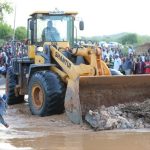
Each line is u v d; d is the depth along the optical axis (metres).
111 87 11.64
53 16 13.65
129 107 11.29
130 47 29.06
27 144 8.99
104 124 10.54
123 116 11.02
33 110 12.55
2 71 17.66
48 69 12.75
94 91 11.48
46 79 12.03
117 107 11.35
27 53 14.08
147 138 9.59
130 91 11.85
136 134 9.99
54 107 11.98
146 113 10.98
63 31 13.69
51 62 12.75
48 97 11.89
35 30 13.59
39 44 13.55
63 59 12.11
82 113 11.29
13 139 9.47
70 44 13.70
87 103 11.41
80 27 13.74
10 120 11.82
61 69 12.36
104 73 11.91
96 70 11.74
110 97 11.63
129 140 9.38
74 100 11.18
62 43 13.30
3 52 23.77
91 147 8.77
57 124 11.16
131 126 10.65
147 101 11.64
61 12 13.66
